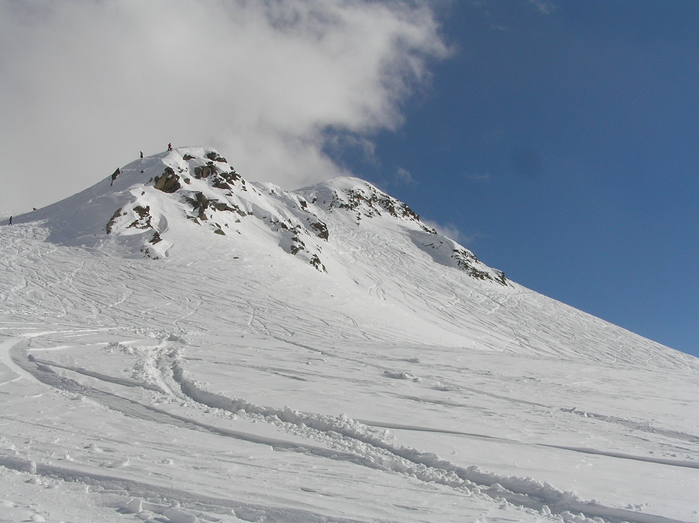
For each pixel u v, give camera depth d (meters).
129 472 5.23
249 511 4.48
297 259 55.53
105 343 16.38
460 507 5.18
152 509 4.33
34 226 42.25
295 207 88.50
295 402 9.80
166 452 6.20
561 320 78.38
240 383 11.32
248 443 7.04
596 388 14.30
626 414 10.90
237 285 34.12
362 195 127.56
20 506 4.14
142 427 7.41
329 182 131.75
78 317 23.19
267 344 18.86
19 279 29.53
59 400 8.70
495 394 12.35
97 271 33.06
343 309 34.06
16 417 7.36
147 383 10.62
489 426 9.12
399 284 76.12
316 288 38.22
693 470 7.16
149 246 38.09
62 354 13.70
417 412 9.79
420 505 5.11
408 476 6.14
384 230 111.44
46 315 22.95
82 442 6.32
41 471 5.11
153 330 21.12
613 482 6.39
